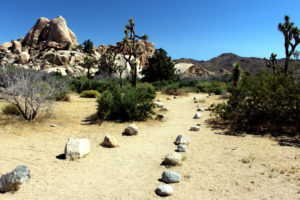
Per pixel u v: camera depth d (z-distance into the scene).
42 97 9.13
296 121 7.61
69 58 84.06
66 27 120.75
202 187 3.73
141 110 9.90
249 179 3.94
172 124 9.44
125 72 51.66
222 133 7.67
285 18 17.83
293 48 17.41
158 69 38.09
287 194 3.33
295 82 8.08
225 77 40.72
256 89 8.41
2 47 110.50
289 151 5.39
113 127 8.55
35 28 122.81
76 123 9.00
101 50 122.19
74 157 5.19
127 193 3.56
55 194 3.52
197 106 14.30
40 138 6.74
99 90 22.06
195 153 5.72
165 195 3.46
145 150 6.04
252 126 8.22
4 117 8.83
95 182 4.01
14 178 3.68
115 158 5.36
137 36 25.94
